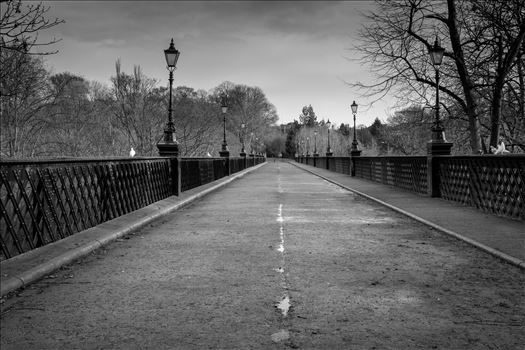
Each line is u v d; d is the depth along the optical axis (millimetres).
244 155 57625
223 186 25641
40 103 17859
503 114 22219
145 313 4867
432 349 3951
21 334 4289
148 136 30828
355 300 5301
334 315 4797
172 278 6293
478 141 20469
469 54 21250
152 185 14234
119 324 4547
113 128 30453
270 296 5457
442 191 16344
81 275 6457
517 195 10898
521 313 4867
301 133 146375
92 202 9547
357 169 32719
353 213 13438
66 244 7773
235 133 123500
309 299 5340
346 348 3959
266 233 9992
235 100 129125
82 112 25219
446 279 6223
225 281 6133
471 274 6484
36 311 4938
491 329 4414
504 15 18797
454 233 9406
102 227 9586
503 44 20062
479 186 13031
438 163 16609
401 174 21469
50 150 23203
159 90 31984
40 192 7430
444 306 5094
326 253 7898
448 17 21141
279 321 4617
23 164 6906
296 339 4152
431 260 7359
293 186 25516
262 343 4059
